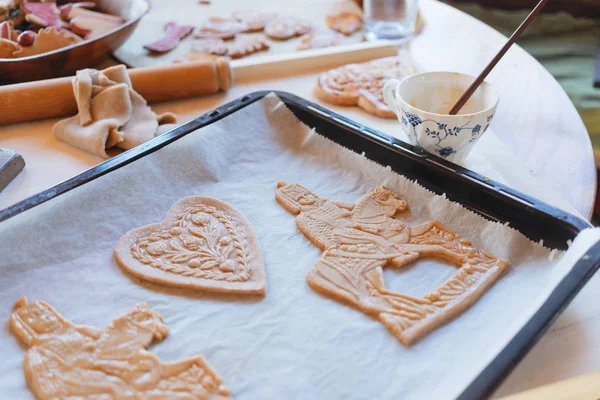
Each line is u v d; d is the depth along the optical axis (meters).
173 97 1.17
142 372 0.63
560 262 0.68
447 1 2.32
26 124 1.11
